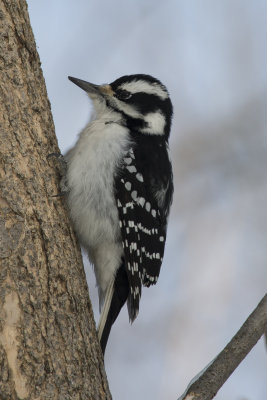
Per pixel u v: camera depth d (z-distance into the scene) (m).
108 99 10.38
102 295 9.41
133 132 10.12
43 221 7.28
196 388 6.86
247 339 6.89
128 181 9.37
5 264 6.74
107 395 7.12
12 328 6.52
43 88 8.00
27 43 7.86
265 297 7.01
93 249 9.34
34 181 7.36
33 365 6.49
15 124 7.41
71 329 6.96
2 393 6.25
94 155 9.17
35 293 6.81
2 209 6.97
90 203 8.95
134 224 9.46
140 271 9.56
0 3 7.69
